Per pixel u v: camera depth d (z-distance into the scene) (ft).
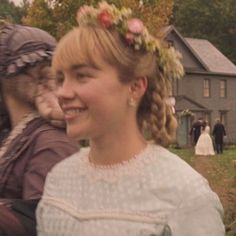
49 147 9.11
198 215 7.05
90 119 7.40
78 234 7.44
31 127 9.45
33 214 8.82
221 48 267.80
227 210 28.55
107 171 7.54
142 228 7.09
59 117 9.32
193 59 177.99
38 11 105.40
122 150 7.54
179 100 171.32
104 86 7.36
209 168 67.31
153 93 7.71
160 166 7.35
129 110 7.57
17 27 9.96
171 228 7.05
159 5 104.06
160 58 7.66
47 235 7.86
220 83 183.01
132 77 7.48
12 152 9.39
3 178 9.37
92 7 7.69
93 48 7.32
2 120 10.08
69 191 7.79
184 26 272.31
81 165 7.82
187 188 7.14
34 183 8.98
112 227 7.21
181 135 163.02
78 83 7.43
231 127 185.06
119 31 7.43
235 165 38.29
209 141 117.19
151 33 7.75
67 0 101.35
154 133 7.79
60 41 7.64
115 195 7.38
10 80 9.58
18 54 9.54
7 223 8.66
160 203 7.16
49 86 9.48
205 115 178.19
